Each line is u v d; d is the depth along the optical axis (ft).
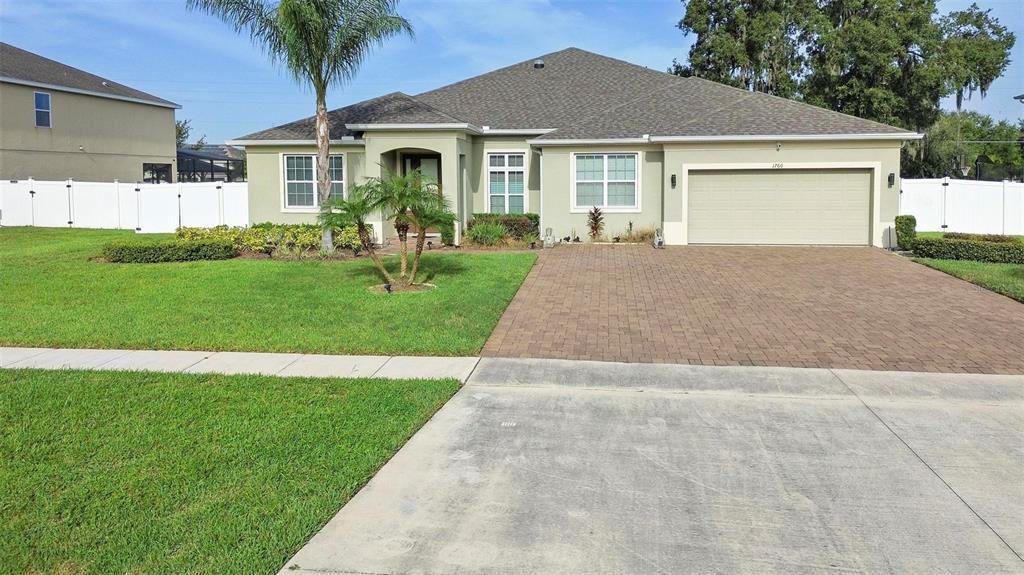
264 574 13.09
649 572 13.43
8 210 93.40
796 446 19.90
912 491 16.97
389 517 15.53
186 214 87.10
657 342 31.78
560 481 17.51
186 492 16.25
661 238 65.92
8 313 36.40
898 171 64.08
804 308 38.52
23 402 22.66
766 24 125.80
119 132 115.96
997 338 32.04
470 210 73.56
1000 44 125.59
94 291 42.04
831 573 13.41
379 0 55.83
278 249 58.29
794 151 65.41
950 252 56.13
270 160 74.95
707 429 21.26
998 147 168.25
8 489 16.33
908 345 31.07
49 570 13.10
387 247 65.92
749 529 15.10
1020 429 21.31
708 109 72.33
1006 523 15.38
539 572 13.42
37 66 107.34
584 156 70.23
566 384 25.88
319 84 56.90
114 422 20.93
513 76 86.63
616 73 85.87
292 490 16.46
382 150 68.33
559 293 42.78
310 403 23.00
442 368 27.78
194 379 25.70
